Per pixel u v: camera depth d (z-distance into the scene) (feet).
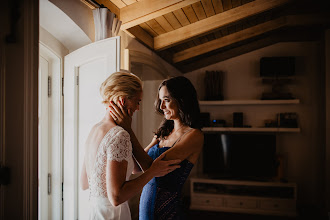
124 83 4.07
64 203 6.84
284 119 14.87
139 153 4.18
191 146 4.48
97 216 3.85
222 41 13.43
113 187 3.49
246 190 14.33
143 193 4.77
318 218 12.96
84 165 4.48
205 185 14.80
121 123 4.10
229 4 9.78
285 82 14.97
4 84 3.93
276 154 15.31
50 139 6.97
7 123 3.95
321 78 14.55
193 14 9.82
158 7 7.92
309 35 14.76
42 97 6.87
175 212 4.43
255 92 16.06
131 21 8.25
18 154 3.93
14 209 3.92
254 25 13.05
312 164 15.16
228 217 13.11
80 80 6.79
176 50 13.55
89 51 6.55
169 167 4.13
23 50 3.93
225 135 15.17
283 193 13.88
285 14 12.78
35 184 4.02
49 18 6.24
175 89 4.70
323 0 11.50
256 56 16.10
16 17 3.93
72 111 6.78
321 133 14.61
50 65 7.06
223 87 16.46
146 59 10.25
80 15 6.65
